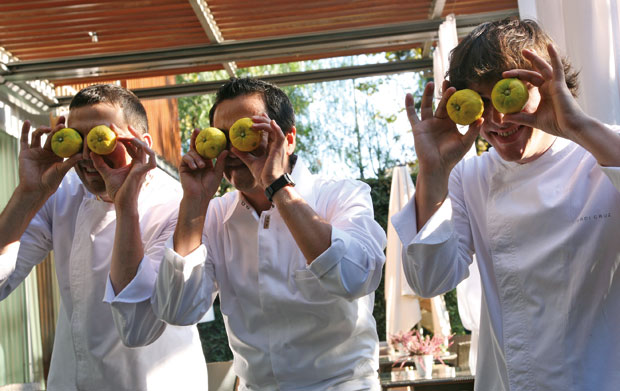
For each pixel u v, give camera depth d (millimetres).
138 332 2416
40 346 7031
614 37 3131
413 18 6414
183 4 5785
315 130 16562
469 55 2055
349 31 6270
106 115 2549
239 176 2361
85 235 2689
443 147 2096
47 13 5797
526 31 2100
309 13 6164
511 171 2145
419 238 2076
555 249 1992
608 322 1924
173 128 11523
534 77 1898
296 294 2291
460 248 2248
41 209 2859
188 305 2295
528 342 2041
